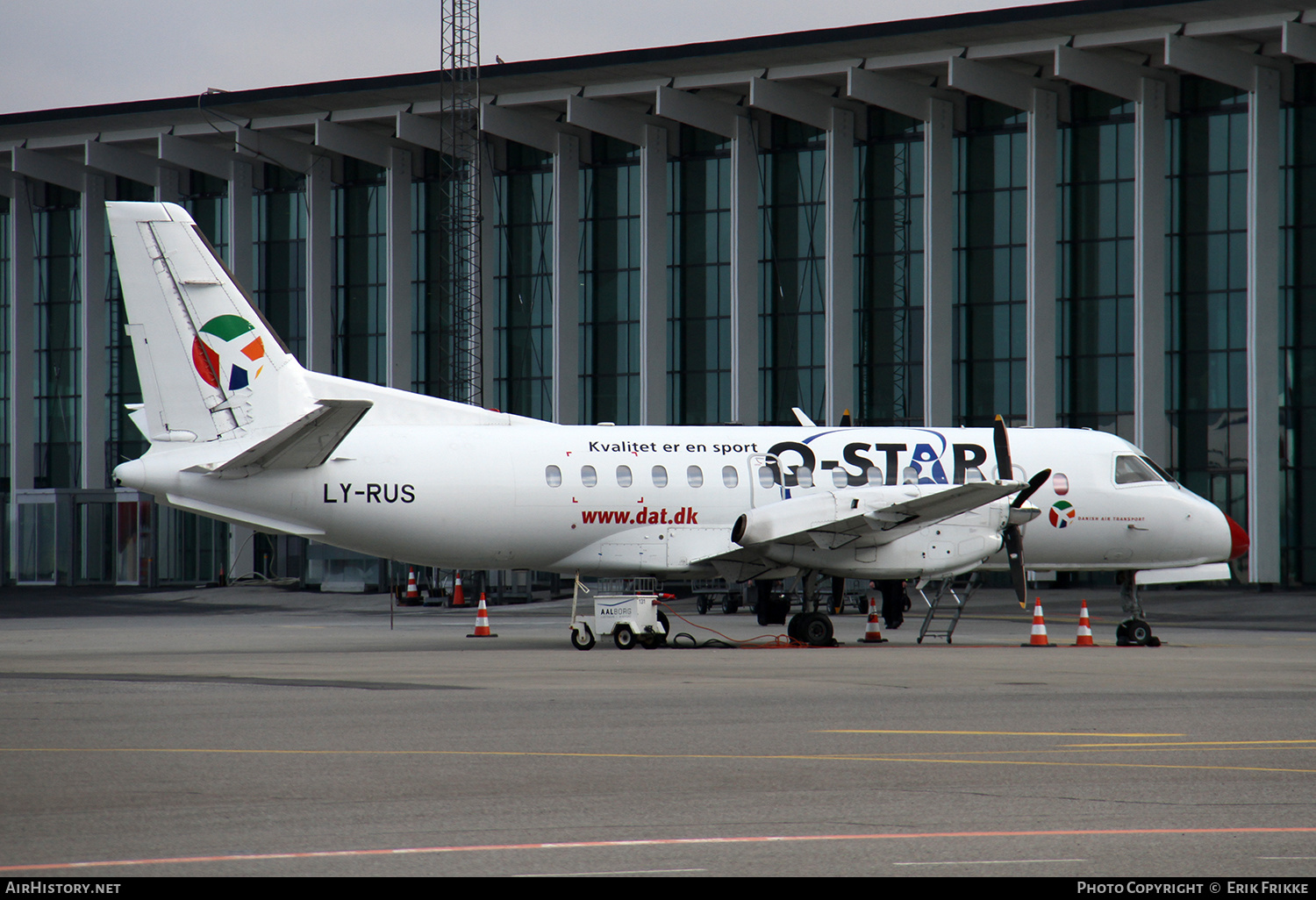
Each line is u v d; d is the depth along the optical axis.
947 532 93.50
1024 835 28.91
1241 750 41.31
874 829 29.47
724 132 191.00
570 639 101.19
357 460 90.75
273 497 89.62
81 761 38.47
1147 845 28.02
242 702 53.97
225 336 90.44
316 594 190.38
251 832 29.08
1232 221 179.75
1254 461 163.50
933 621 131.88
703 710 51.59
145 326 89.31
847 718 48.94
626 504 94.44
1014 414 189.75
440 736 43.88
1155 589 177.12
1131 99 172.25
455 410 95.50
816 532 90.31
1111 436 106.62
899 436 100.88
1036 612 96.25
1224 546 105.12
